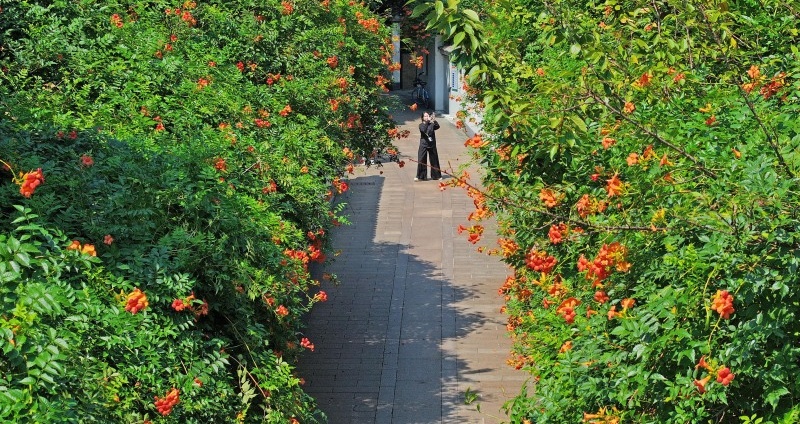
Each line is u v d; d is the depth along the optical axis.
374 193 28.23
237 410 9.11
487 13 10.41
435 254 22.41
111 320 8.03
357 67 19.53
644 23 10.91
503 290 14.66
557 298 8.98
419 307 19.02
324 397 15.07
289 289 11.16
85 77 13.48
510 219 11.70
